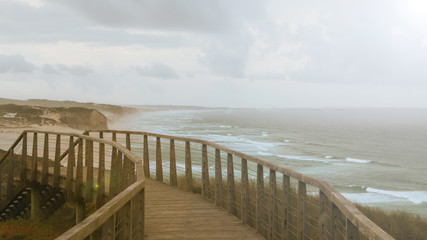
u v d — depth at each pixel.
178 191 8.38
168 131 120.88
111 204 2.85
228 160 6.58
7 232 8.12
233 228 5.61
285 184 4.64
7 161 14.03
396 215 8.92
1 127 83.12
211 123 192.88
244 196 5.94
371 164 64.38
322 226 3.60
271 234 5.00
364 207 9.68
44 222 9.92
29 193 11.31
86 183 8.50
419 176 54.03
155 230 5.43
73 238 2.04
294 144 92.19
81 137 8.94
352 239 2.78
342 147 91.75
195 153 55.38
